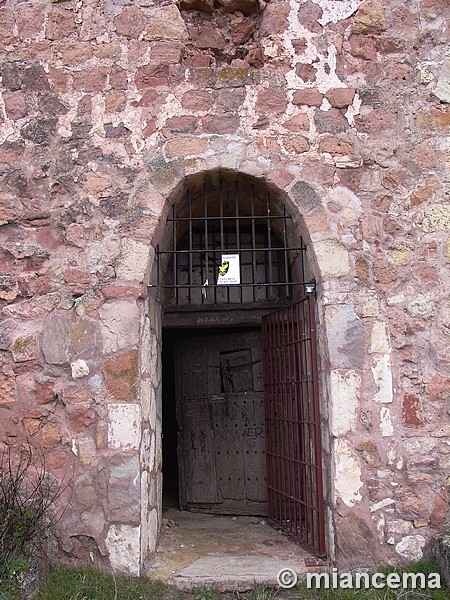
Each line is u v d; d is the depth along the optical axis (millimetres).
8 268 3771
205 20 4258
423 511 3564
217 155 3816
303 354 4152
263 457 4969
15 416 3633
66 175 3811
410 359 3691
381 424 3623
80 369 3627
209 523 4703
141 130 3840
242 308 4887
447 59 4000
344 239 3775
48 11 3963
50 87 3893
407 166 3895
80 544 3484
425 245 3816
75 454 3570
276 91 3902
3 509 3229
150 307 3955
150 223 3740
